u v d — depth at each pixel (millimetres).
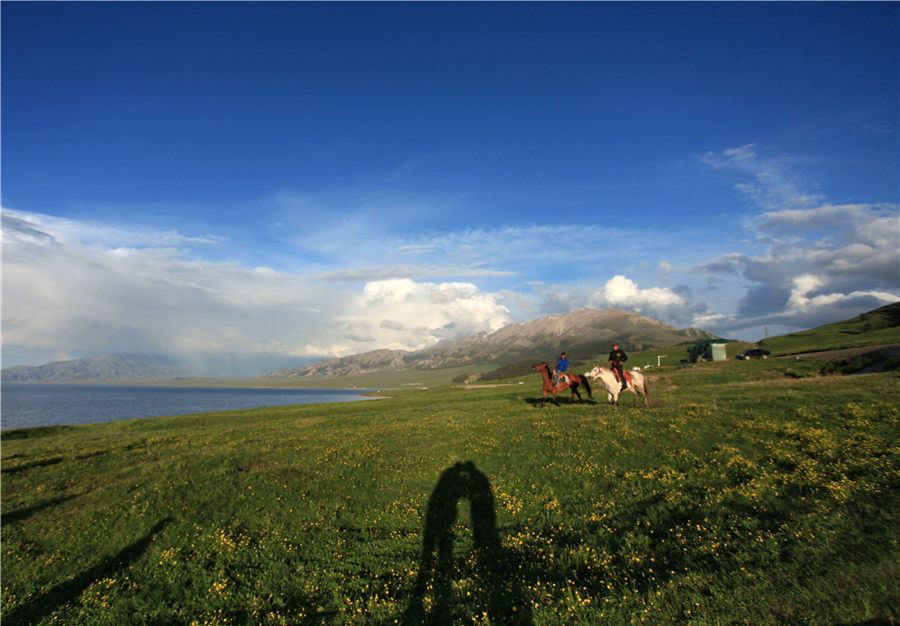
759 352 88562
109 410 166000
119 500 20859
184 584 13633
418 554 13680
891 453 14859
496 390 84000
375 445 27016
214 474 23344
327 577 12984
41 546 17016
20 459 31469
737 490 13742
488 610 9695
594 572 10766
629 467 17594
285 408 73000
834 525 10383
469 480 18719
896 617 6926
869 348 59344
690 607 8312
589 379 30625
